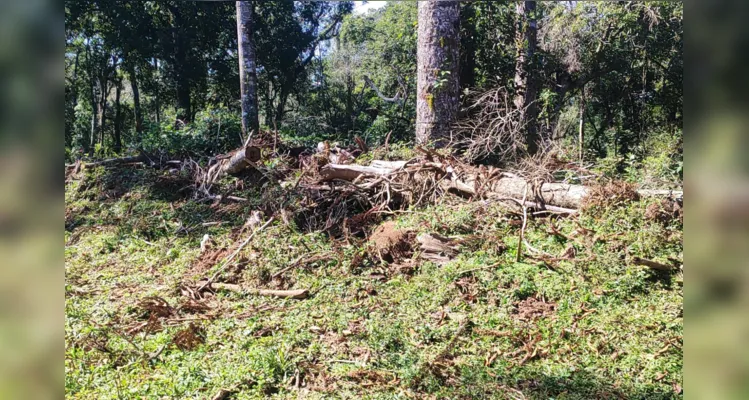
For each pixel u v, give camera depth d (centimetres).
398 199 716
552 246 552
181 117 1859
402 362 378
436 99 877
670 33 1385
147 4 2011
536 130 952
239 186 841
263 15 2161
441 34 870
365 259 569
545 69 1292
